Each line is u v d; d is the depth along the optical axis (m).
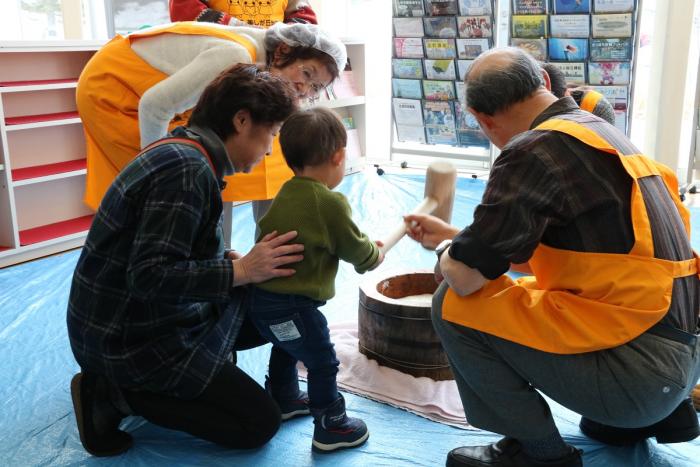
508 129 1.51
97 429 1.77
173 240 1.54
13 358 2.35
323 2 5.61
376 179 4.94
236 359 2.13
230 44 2.06
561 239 1.42
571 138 1.39
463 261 1.40
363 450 1.80
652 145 4.37
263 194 2.57
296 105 1.68
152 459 1.77
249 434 1.77
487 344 1.52
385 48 5.78
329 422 1.78
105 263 1.63
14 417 1.99
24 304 2.82
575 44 4.22
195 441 1.86
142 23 4.18
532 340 1.43
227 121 1.61
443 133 5.08
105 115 2.27
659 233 1.41
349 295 2.87
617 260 1.39
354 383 2.11
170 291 1.55
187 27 2.15
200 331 1.77
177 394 1.71
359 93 5.27
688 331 1.48
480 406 1.60
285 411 1.95
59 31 4.40
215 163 1.64
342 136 1.70
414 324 2.05
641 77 4.73
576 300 1.42
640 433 1.77
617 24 4.07
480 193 4.52
